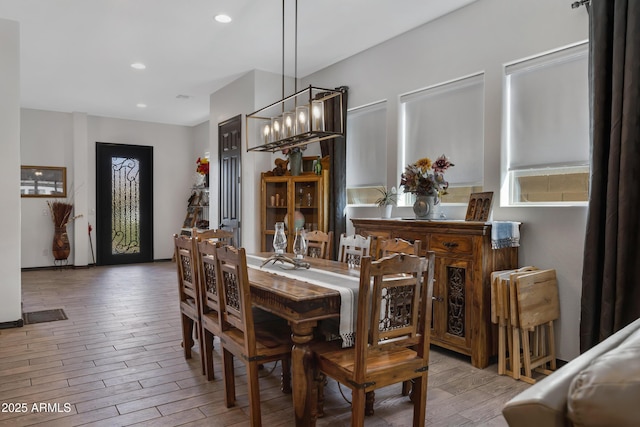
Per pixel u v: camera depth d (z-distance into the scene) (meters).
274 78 5.57
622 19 2.57
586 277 2.73
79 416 2.39
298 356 2.16
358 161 5.00
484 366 3.12
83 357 3.33
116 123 8.34
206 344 2.90
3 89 4.02
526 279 2.91
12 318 4.09
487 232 3.09
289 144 3.44
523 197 3.47
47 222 7.70
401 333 2.07
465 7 3.74
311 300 2.15
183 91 6.42
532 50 3.27
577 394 0.77
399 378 2.04
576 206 3.03
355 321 2.27
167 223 8.96
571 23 3.04
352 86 4.96
